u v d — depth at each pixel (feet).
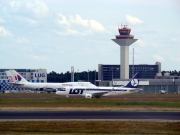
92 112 550.77
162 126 397.80
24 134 350.02
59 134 351.67
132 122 426.10
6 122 422.41
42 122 422.82
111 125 403.34
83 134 352.90
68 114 516.73
